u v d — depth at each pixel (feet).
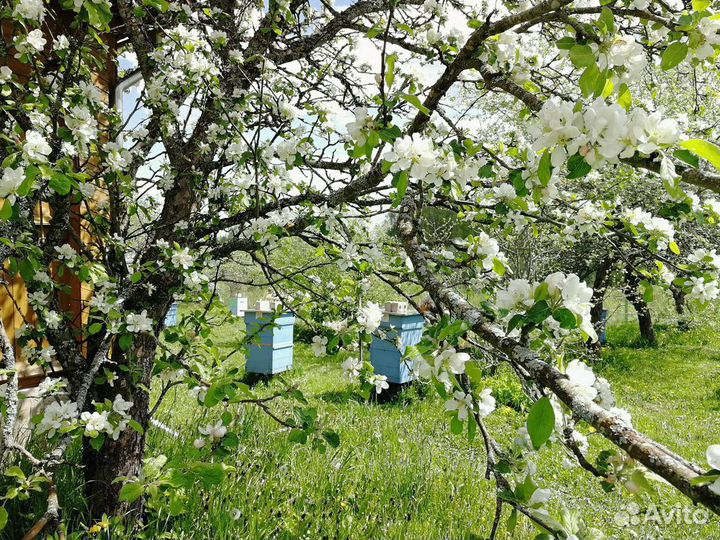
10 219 5.55
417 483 13.08
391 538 10.46
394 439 16.61
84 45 8.45
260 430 14.53
